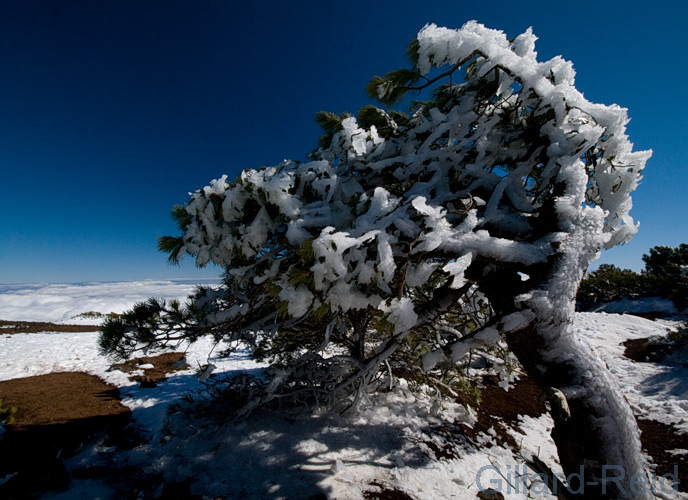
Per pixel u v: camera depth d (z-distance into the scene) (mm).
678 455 3785
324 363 4070
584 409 1921
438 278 3732
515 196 2471
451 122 2510
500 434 4301
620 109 2209
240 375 4242
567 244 2057
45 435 3846
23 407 4746
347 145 2775
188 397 4578
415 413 4477
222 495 2744
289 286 1865
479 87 2664
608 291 17281
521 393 5926
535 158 2543
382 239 1812
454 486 3098
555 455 3898
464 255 1859
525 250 2031
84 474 3045
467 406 4656
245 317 3236
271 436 3570
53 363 7656
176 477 2996
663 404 5207
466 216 2223
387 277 1786
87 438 3779
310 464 3188
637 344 9219
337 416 4113
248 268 2320
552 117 2523
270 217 2268
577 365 1942
